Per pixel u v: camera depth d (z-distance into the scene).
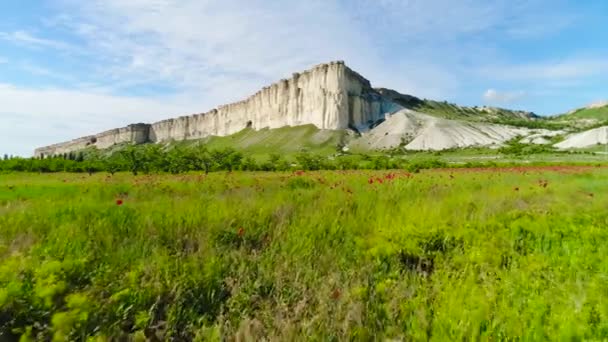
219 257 4.19
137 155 45.00
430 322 3.04
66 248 4.07
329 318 3.16
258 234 5.38
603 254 4.53
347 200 7.86
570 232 5.71
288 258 4.43
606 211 7.70
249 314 3.35
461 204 7.83
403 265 4.48
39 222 5.29
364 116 184.25
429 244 5.02
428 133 156.25
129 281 3.34
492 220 6.27
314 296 3.57
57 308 2.92
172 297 3.38
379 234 5.14
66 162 52.25
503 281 3.72
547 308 3.10
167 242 4.79
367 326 3.07
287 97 195.00
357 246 4.74
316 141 165.00
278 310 3.35
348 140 165.88
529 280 3.74
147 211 6.11
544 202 9.30
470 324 2.81
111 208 6.38
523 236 5.68
